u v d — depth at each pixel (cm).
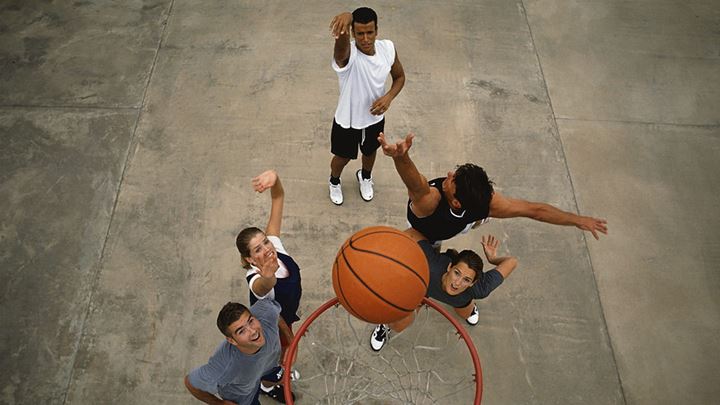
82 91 511
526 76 541
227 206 445
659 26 589
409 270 235
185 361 371
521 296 408
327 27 570
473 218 289
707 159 490
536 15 593
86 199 445
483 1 602
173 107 504
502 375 374
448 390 366
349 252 243
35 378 361
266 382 343
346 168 473
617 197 464
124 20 568
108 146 477
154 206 442
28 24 560
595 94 531
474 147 488
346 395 361
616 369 379
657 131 507
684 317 403
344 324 391
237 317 244
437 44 561
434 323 394
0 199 441
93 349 373
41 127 485
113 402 354
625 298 411
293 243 427
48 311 389
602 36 578
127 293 398
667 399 369
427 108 512
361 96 354
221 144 480
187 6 582
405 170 264
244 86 520
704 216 455
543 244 433
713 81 545
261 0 591
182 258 416
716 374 379
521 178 471
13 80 516
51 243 420
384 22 575
